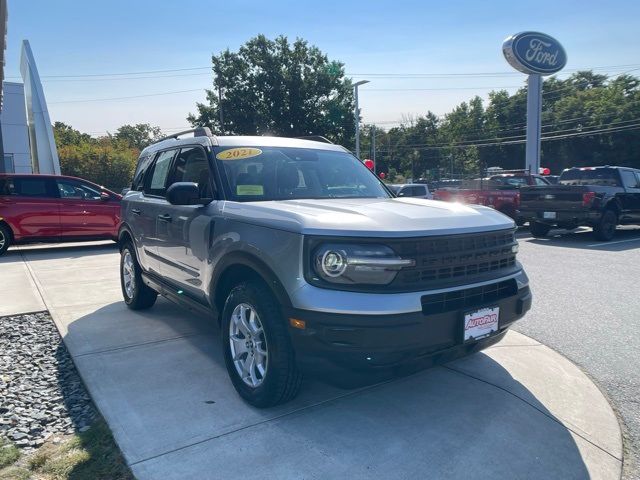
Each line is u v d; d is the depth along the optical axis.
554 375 4.19
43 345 4.90
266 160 4.56
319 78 44.88
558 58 24.98
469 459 2.95
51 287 7.59
